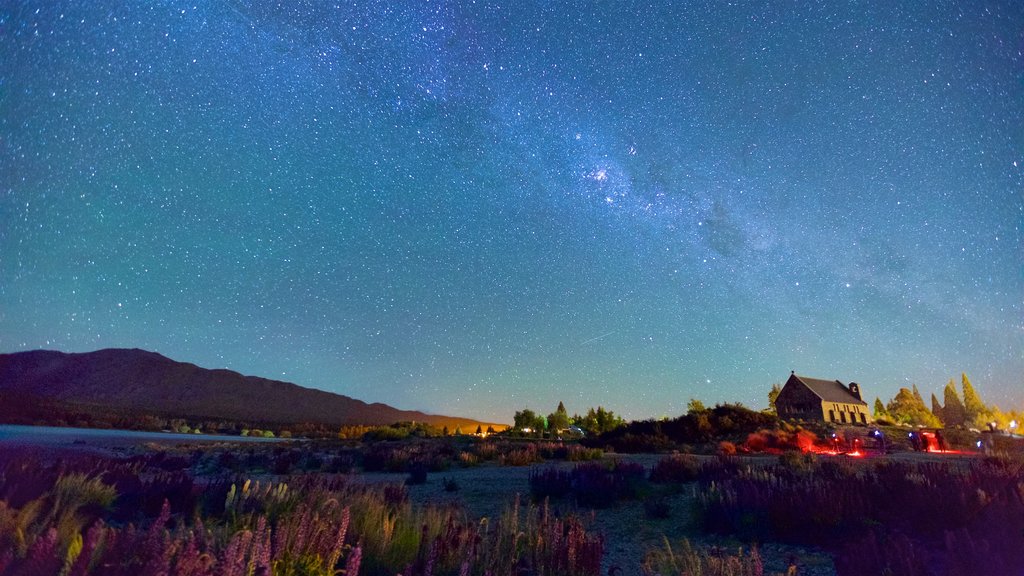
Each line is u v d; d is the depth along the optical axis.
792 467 12.88
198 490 7.52
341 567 4.20
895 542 4.99
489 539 4.85
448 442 35.91
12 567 2.79
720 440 32.12
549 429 65.31
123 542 3.12
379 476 15.67
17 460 6.99
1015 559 4.75
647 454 25.98
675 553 6.37
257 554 2.87
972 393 104.44
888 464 11.75
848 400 65.31
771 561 6.04
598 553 4.65
